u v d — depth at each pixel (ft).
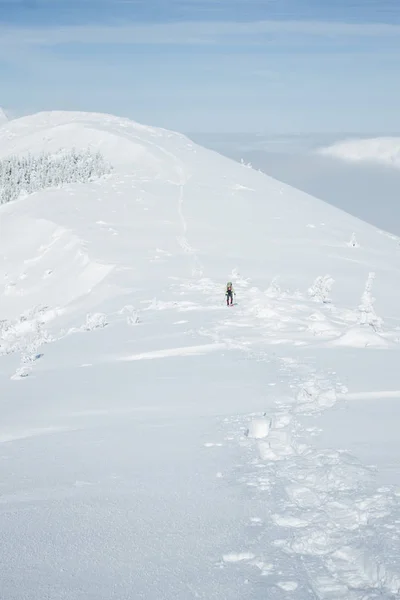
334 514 20.85
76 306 139.33
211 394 45.65
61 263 205.67
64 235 228.22
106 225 239.30
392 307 114.32
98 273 170.09
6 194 359.25
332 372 49.19
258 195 324.60
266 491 23.73
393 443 28.99
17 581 17.69
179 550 19.29
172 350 67.92
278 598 16.08
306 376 48.62
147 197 296.71
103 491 25.68
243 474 26.13
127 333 84.99
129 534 20.72
